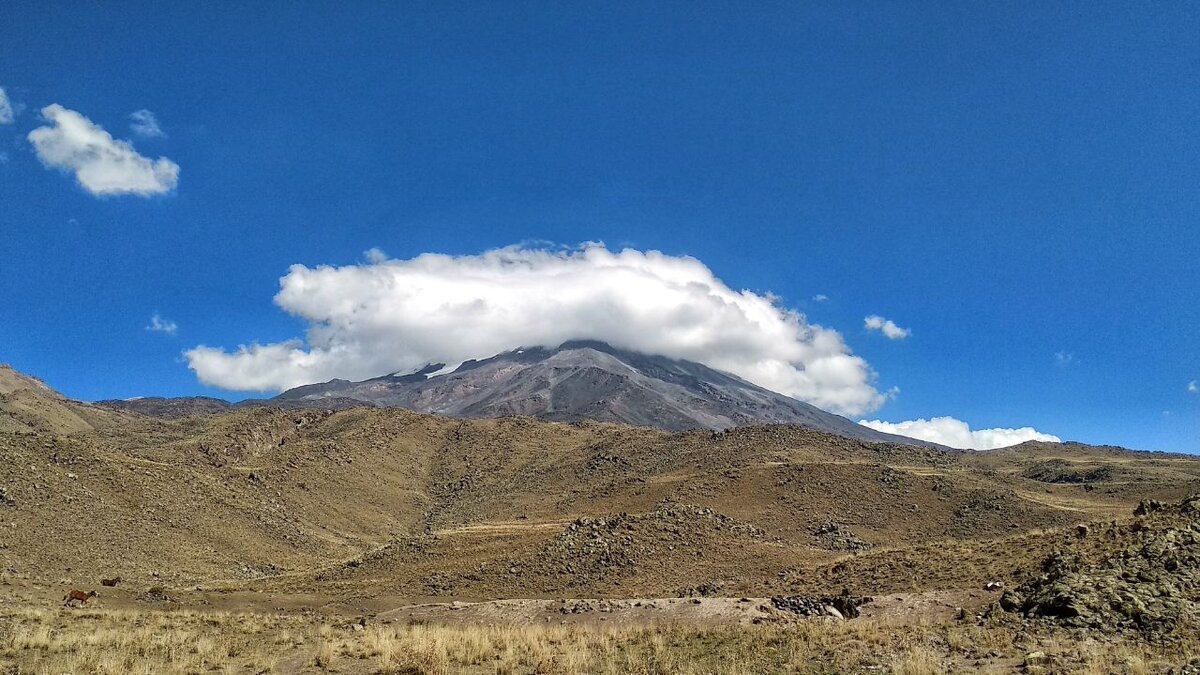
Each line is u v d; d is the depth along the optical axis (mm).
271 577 71375
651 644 26812
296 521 104875
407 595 58562
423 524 133500
